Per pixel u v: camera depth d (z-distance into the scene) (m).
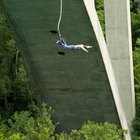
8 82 51.78
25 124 40.56
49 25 38.22
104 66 40.88
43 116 39.53
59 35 37.38
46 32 38.84
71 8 36.50
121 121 45.34
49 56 40.91
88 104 44.31
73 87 43.22
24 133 40.78
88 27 37.88
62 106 44.88
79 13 36.81
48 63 41.59
